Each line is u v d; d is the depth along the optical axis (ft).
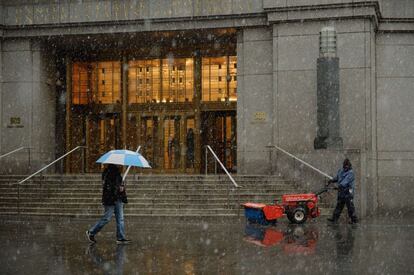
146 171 90.84
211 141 90.07
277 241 43.24
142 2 81.82
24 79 85.40
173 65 91.09
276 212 54.65
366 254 36.91
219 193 67.51
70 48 92.38
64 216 64.18
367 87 74.38
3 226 55.11
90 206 66.28
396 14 80.18
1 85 85.81
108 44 89.92
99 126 93.40
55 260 34.71
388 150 79.82
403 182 79.15
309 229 51.93
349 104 74.74
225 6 79.87
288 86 76.74
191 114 90.07
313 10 75.77
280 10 76.48
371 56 75.31
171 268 31.81
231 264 33.06
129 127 92.07
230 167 89.45
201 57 89.97
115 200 41.98
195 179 70.79
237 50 81.35
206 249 39.09
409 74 80.23
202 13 80.38
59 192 70.44
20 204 68.44
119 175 42.34
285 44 77.00
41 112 86.28
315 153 67.21
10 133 85.25
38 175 75.51
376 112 80.23
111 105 92.94
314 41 76.13
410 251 38.32
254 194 66.64
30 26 84.33
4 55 85.97
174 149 90.38
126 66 92.53
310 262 33.78
